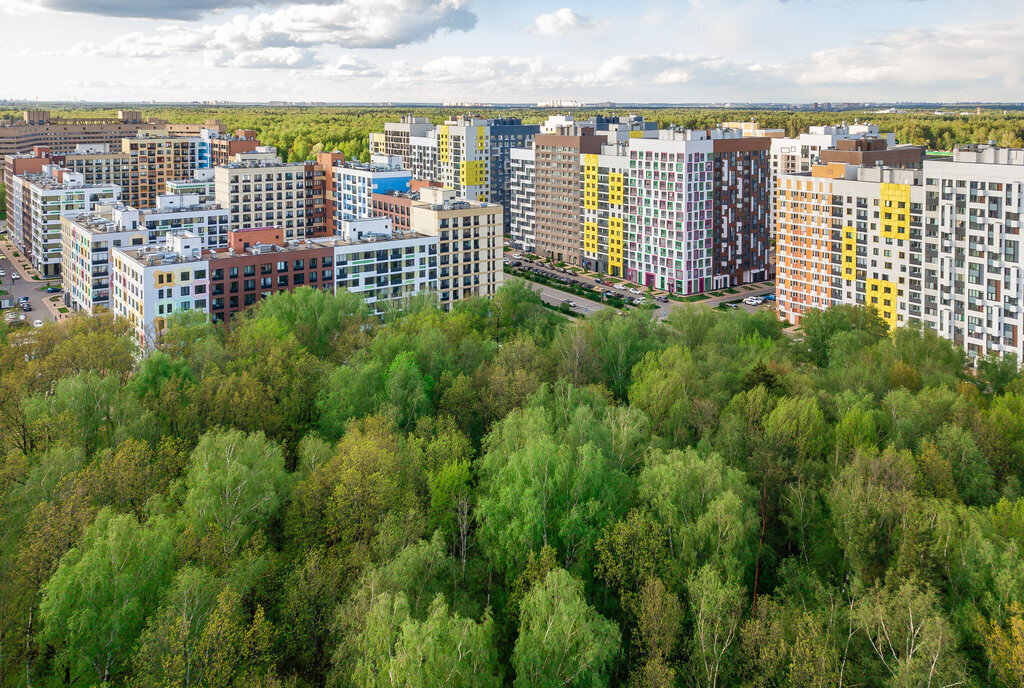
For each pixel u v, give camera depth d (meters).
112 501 116.75
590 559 109.06
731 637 94.06
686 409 144.38
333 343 186.00
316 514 115.25
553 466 114.19
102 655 93.88
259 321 184.12
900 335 194.38
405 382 153.50
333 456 124.44
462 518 114.94
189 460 124.25
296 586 100.88
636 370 168.12
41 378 157.00
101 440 139.25
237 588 98.06
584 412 133.25
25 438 134.75
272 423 145.75
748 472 127.69
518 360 168.50
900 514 109.62
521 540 107.38
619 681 98.56
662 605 97.25
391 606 93.00
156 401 146.62
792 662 89.06
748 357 177.88
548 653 89.75
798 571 109.50
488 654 90.94
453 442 131.00
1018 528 109.19
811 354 199.38
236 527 109.38
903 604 94.25
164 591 96.44
